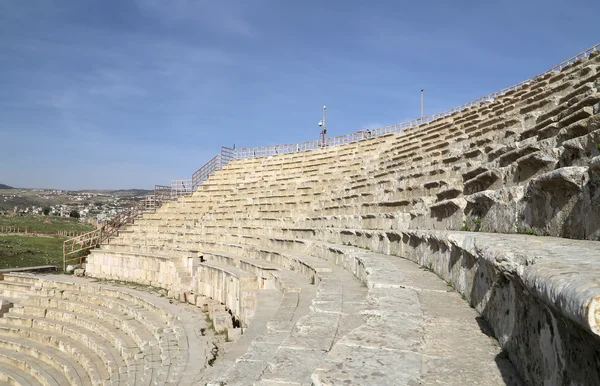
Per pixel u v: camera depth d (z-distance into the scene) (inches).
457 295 330.0
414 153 1098.7
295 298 539.2
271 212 1285.7
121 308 1047.0
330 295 432.5
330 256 735.1
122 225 1707.7
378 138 1499.8
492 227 412.2
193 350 628.7
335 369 181.3
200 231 1392.7
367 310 285.3
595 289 99.2
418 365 188.2
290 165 1640.0
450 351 209.0
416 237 523.5
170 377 535.5
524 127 696.4
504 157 496.1
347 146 1578.5
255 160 1795.0
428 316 270.1
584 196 261.9
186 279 1092.5
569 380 125.9
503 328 213.5
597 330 91.9
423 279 396.8
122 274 1366.9
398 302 303.3
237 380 299.3
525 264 172.9
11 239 2239.2
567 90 734.5
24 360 960.9
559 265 143.4
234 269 922.7
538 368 157.3
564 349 130.0
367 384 166.9
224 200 1546.5
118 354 846.5
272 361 246.2
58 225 3496.6
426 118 1454.2
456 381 174.2
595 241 241.1
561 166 348.8
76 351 914.7
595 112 389.7
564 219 286.4
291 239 953.5
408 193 816.3
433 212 596.1
